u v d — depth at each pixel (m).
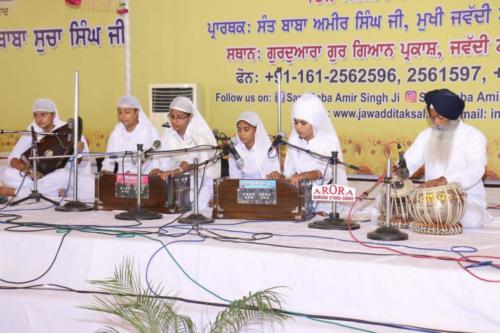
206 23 7.66
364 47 7.11
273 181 4.28
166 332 2.98
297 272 3.38
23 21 8.34
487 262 3.18
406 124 7.05
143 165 5.45
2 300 3.73
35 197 5.14
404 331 3.14
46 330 3.66
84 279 3.82
